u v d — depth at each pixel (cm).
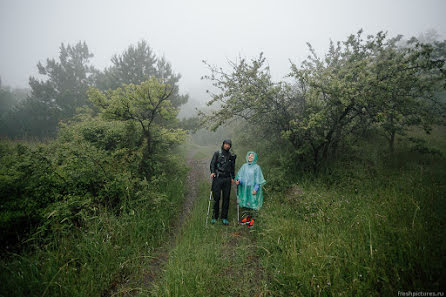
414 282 167
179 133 584
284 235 282
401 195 333
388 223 257
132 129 495
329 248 235
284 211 368
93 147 406
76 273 227
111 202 345
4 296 187
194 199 508
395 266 188
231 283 221
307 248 238
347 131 503
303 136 496
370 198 354
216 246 289
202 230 335
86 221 281
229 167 394
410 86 399
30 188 273
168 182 514
